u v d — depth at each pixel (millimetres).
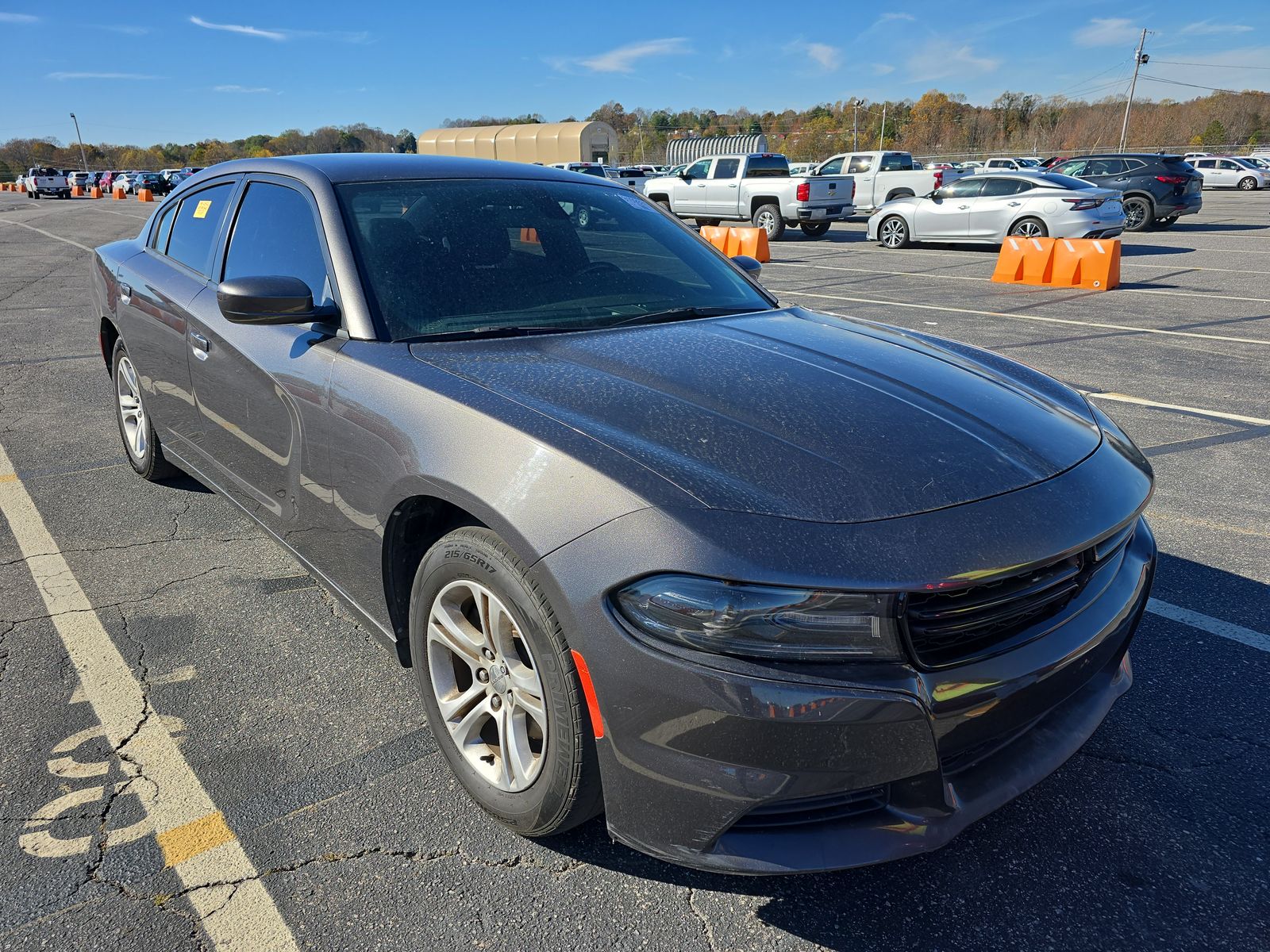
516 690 1960
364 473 2227
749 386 2164
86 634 2980
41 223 25203
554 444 1816
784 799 1611
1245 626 3086
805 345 2553
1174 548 3713
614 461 1759
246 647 2918
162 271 3639
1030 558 1700
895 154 23328
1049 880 1982
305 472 2531
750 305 3014
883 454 1875
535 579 1750
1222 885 1966
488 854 2035
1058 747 1960
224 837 2074
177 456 3789
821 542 1620
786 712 1555
